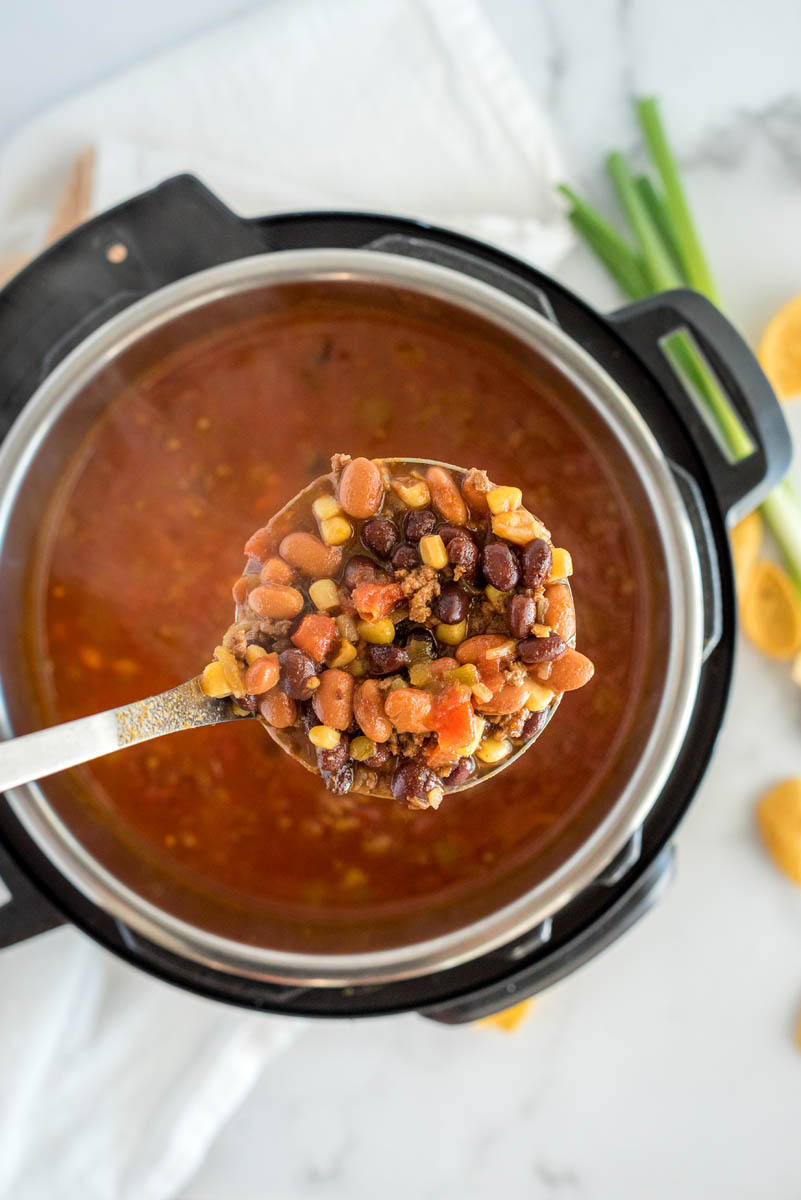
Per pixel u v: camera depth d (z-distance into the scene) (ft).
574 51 1.91
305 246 1.61
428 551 1.34
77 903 1.59
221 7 1.90
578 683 1.34
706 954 1.90
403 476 1.40
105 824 1.59
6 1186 1.79
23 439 1.53
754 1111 1.89
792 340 1.88
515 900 1.51
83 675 1.60
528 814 1.57
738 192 1.91
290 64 1.87
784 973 1.89
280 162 1.87
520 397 1.57
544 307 1.59
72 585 1.60
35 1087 1.81
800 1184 1.89
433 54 1.87
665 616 1.51
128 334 1.53
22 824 1.59
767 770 1.89
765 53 1.90
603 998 1.90
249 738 1.59
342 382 1.59
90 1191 1.81
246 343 1.59
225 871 1.59
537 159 1.88
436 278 1.51
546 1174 1.90
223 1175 1.89
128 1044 1.83
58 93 1.91
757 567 1.90
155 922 1.53
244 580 1.39
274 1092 1.90
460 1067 1.90
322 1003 1.60
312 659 1.33
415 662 1.35
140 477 1.60
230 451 1.59
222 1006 1.83
